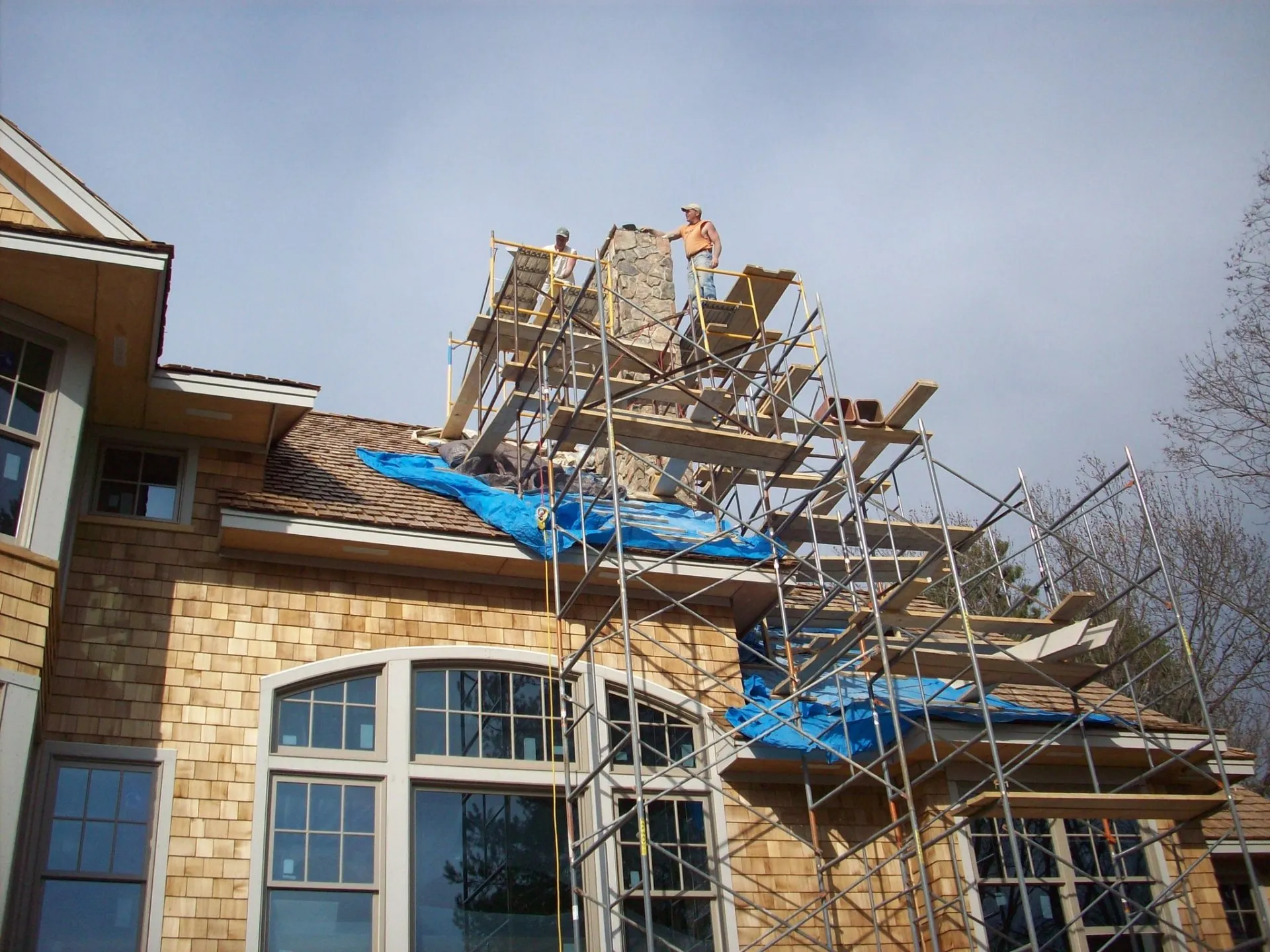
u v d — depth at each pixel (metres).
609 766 11.16
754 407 14.45
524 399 12.87
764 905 10.98
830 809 11.70
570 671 11.53
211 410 11.04
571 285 13.70
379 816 10.14
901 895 10.87
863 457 13.67
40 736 9.17
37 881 8.84
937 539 13.55
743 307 15.02
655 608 12.29
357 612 10.99
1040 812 9.93
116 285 9.52
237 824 9.62
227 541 10.66
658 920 10.69
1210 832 15.20
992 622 12.05
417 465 13.08
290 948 9.44
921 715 11.41
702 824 11.28
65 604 9.98
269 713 10.16
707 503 14.39
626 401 13.80
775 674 13.09
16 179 10.03
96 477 10.88
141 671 9.97
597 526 12.46
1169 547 26.34
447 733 10.81
